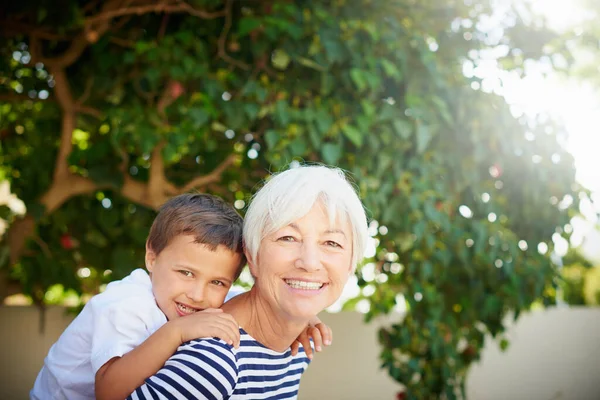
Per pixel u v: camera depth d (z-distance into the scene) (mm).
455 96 3309
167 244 1866
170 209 1917
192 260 1818
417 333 3572
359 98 3201
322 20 3117
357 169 3049
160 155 3553
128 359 1563
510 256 3561
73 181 3631
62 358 1835
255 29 3186
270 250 1573
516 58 3689
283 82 3234
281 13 3135
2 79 3875
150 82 3281
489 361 5586
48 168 3967
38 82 3912
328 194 1587
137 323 1728
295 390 1846
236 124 3102
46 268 3898
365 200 3031
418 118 3057
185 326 1547
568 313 5781
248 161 3568
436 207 3363
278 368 1710
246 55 3406
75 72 3797
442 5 3521
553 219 3736
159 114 3250
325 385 4863
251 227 1618
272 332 1664
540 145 3564
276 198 1572
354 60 3066
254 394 1621
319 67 3051
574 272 8938
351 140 3018
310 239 1566
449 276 3664
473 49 3590
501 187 3727
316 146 2971
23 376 4340
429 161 3395
